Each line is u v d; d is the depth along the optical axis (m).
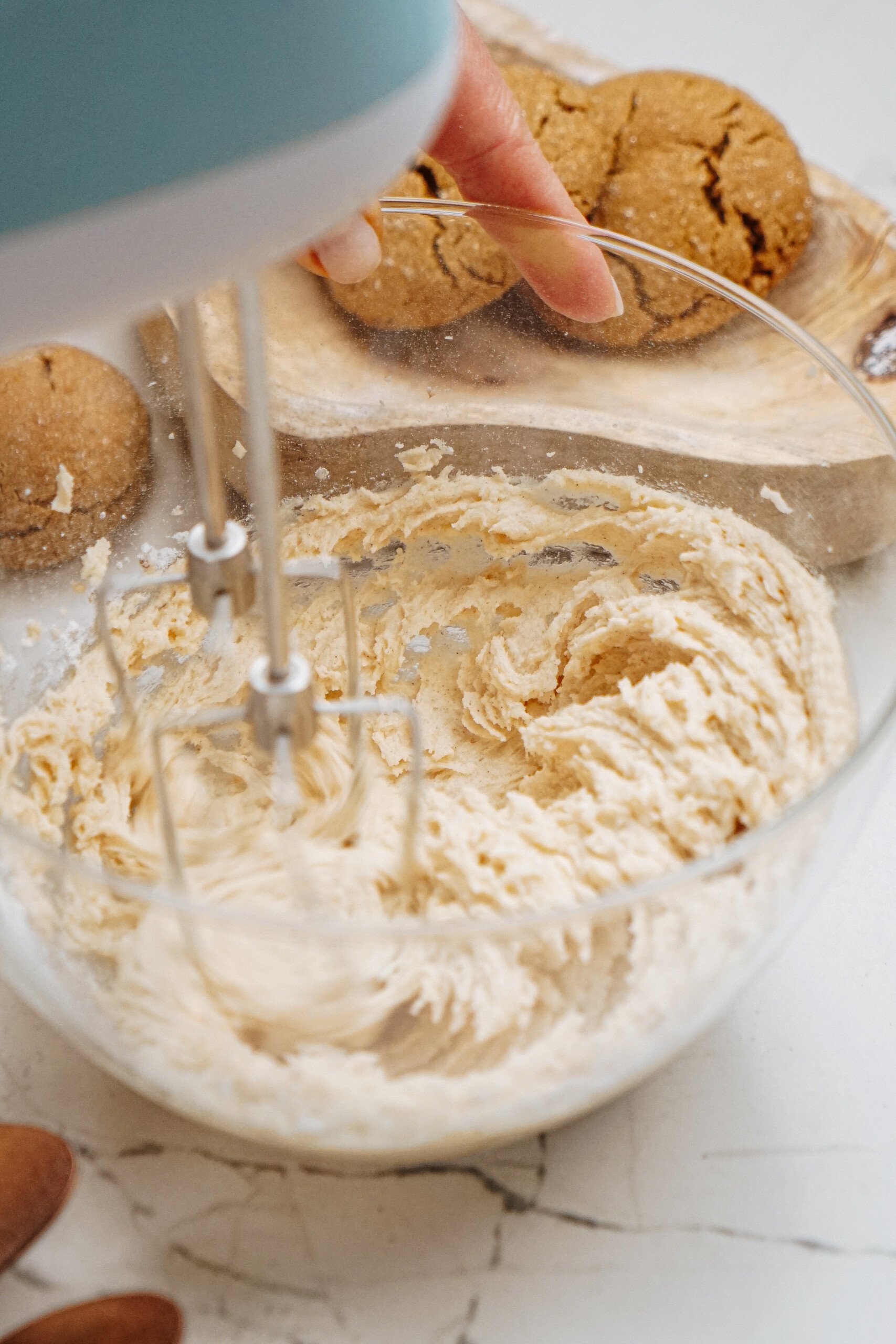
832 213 0.65
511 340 0.56
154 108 0.36
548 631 0.58
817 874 0.46
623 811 0.51
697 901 0.43
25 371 0.53
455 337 0.56
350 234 0.52
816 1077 0.50
